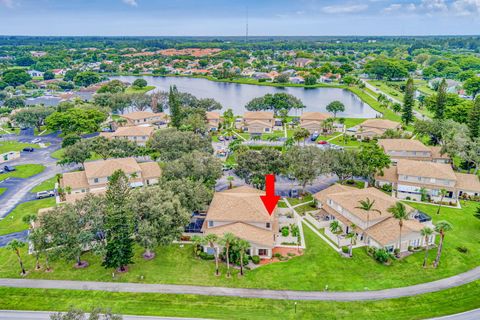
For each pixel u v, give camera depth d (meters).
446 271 59.44
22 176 105.25
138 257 63.94
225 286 56.00
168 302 52.41
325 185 95.62
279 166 87.69
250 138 142.50
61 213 60.78
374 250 63.59
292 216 78.19
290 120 171.88
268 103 179.88
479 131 114.38
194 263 62.12
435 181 86.94
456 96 167.50
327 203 78.38
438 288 55.25
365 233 67.06
